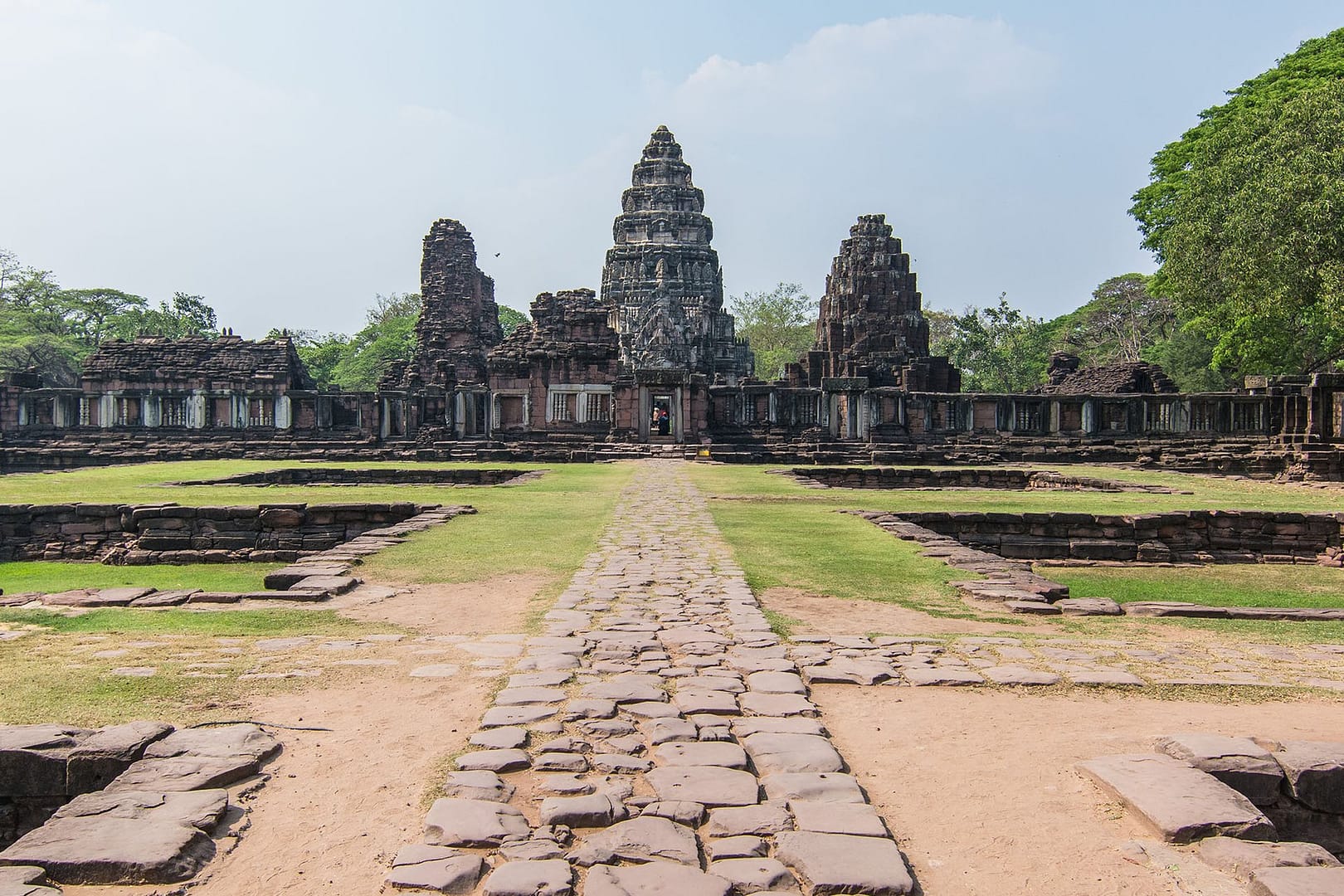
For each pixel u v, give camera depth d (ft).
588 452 150.41
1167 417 156.56
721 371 282.36
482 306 217.56
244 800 19.21
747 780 19.90
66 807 18.31
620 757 21.08
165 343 190.70
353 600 39.99
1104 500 86.02
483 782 19.76
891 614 38.52
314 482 107.04
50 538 69.97
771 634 33.09
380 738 22.57
